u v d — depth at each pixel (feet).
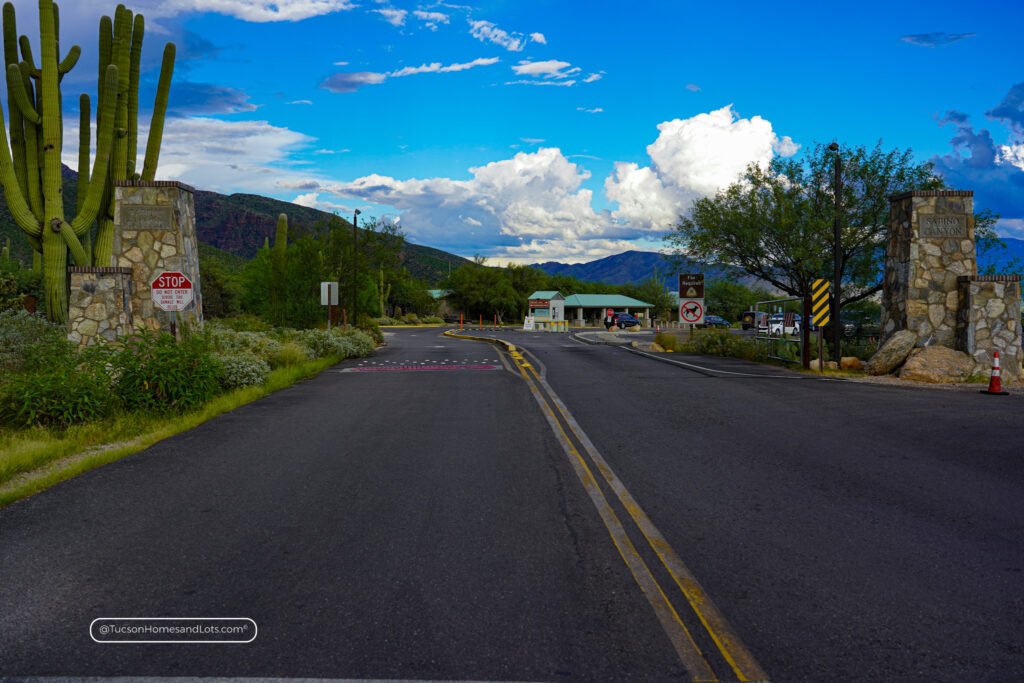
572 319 293.64
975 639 13.03
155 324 57.41
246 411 42.42
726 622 13.76
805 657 12.39
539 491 23.68
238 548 17.99
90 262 73.87
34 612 14.23
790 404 44.47
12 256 220.64
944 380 57.00
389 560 17.13
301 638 13.08
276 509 21.54
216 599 14.83
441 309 328.90
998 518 20.53
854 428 35.78
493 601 14.71
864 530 19.47
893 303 65.16
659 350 104.53
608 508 21.62
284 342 82.99
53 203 68.08
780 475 25.89
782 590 15.30
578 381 59.00
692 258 90.99
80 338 52.47
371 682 11.57
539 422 38.09
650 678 11.69
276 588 15.40
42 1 67.87
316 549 17.92
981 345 58.29
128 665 12.17
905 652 12.55
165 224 57.72
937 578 15.97
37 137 69.67
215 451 30.45
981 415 39.86
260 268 174.29
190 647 12.76
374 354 99.40
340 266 145.48
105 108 67.97
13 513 21.15
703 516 20.80
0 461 26.53
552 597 14.93
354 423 37.91
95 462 27.81
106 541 18.53
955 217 61.41
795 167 83.30
